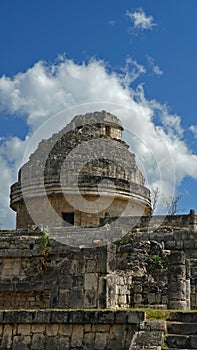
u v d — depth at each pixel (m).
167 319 17.75
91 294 21.80
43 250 32.16
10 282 31.86
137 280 23.95
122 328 17.94
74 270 22.53
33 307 31.03
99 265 21.95
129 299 23.44
